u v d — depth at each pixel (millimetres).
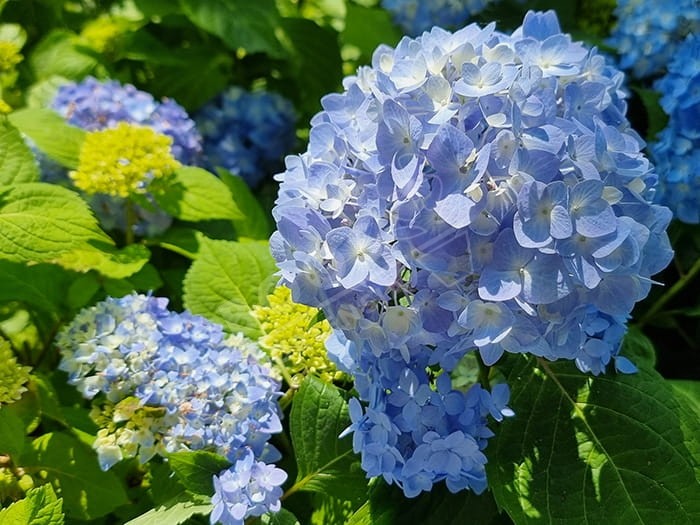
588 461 336
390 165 303
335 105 356
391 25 688
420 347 325
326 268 302
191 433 351
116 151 464
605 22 665
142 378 360
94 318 389
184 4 612
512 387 358
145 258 454
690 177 475
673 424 341
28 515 323
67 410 412
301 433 379
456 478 331
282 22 670
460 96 307
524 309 282
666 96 481
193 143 559
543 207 276
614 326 337
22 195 406
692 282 521
